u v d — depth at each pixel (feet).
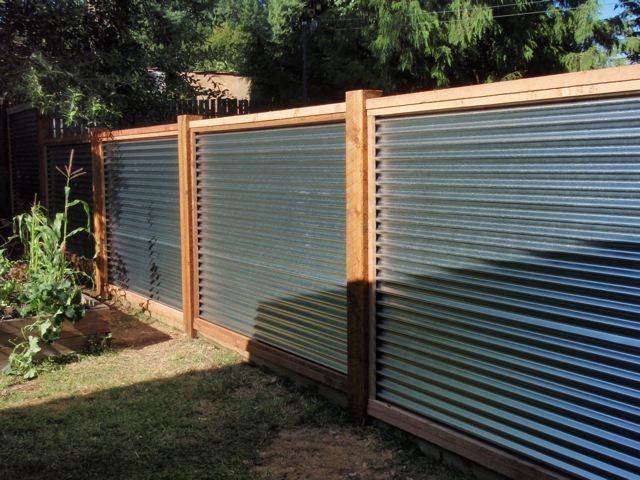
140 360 18.24
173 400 15.12
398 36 44.98
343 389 14.05
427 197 11.71
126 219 24.64
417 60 46.91
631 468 8.73
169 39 38.19
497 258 10.49
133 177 23.79
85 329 18.86
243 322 18.01
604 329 9.02
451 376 11.45
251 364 17.61
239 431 13.37
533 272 9.95
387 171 12.55
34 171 34.32
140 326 21.94
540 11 44.86
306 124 14.85
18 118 36.09
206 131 18.84
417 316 12.09
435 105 11.21
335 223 14.24
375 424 13.37
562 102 9.35
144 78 35.32
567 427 9.53
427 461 11.85
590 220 9.14
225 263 18.61
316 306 15.02
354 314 13.35
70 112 28.53
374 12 53.31
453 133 11.10
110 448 12.73
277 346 16.55
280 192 15.97
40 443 12.96
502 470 10.41
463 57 46.62
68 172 23.30
